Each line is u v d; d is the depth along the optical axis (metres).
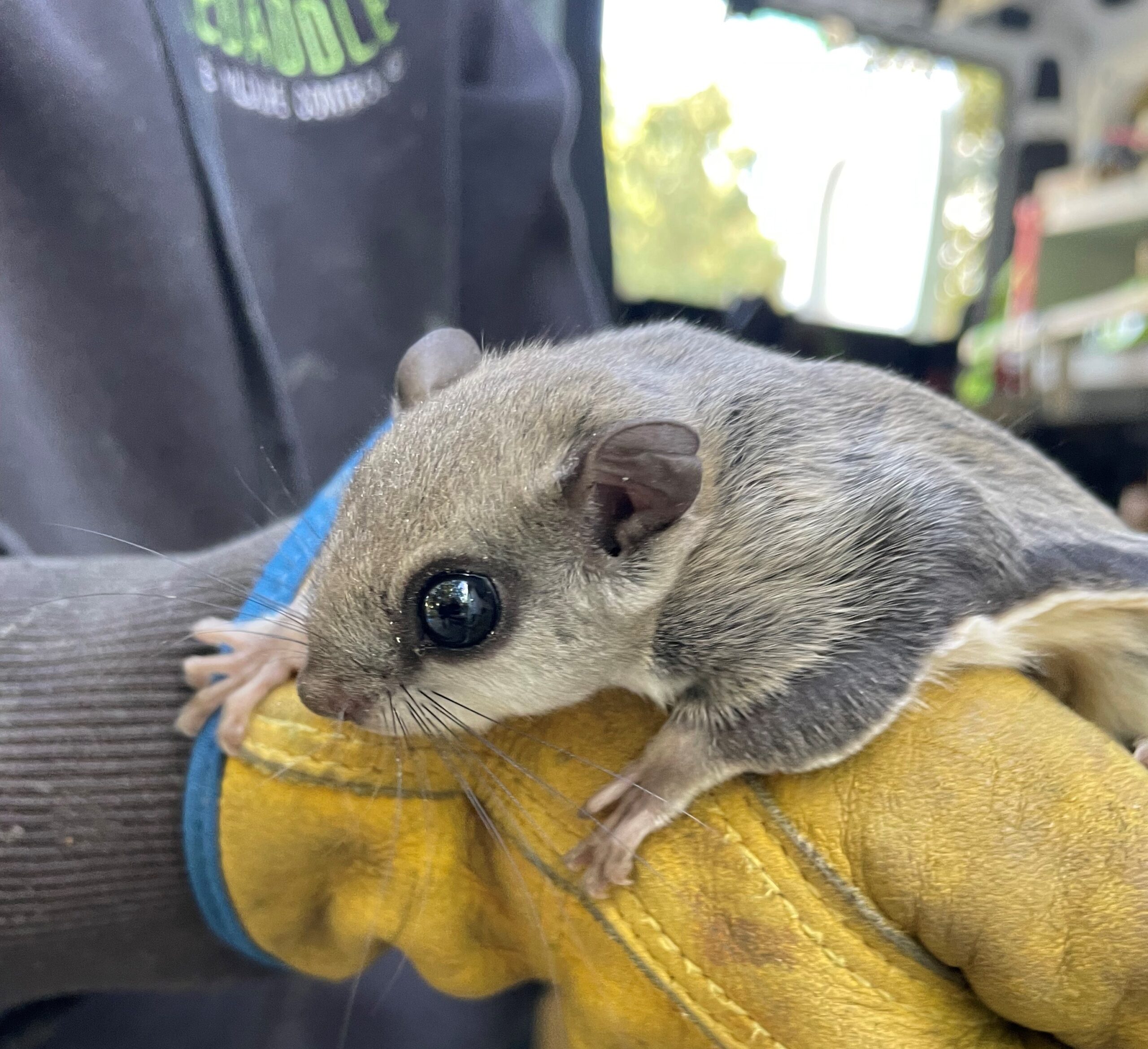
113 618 0.12
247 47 0.19
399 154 0.21
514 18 0.24
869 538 0.11
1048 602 0.11
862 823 0.10
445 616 0.10
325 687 0.10
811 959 0.10
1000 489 0.12
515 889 0.11
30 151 0.16
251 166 0.19
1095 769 0.10
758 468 0.11
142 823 0.11
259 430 0.18
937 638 0.10
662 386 0.12
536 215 0.23
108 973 0.12
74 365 0.16
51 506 0.16
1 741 0.11
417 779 0.11
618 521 0.11
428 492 0.11
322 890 0.12
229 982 0.13
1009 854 0.09
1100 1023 0.09
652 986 0.10
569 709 0.11
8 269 0.16
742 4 0.32
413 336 0.22
